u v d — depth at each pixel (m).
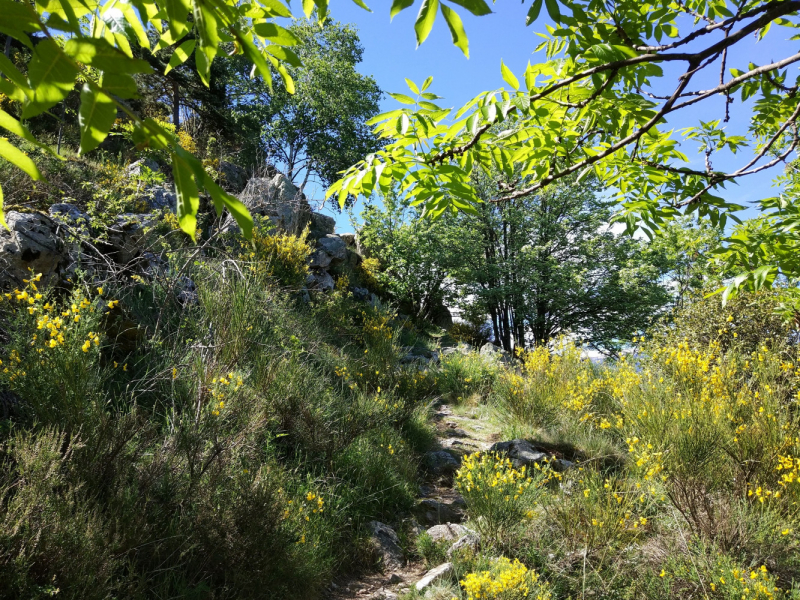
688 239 9.45
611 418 5.98
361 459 4.52
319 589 3.14
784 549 3.23
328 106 22.30
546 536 3.60
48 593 1.92
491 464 4.24
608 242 15.47
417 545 3.79
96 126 0.59
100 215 5.32
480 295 15.77
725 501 3.64
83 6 0.79
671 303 14.50
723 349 6.70
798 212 2.16
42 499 2.24
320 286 10.32
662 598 2.90
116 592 2.27
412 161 1.83
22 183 4.98
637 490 3.79
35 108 0.60
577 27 1.72
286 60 1.14
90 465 2.67
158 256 5.70
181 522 2.80
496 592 2.84
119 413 3.21
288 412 4.48
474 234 15.53
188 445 3.09
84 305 3.45
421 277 15.30
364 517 3.98
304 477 4.10
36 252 4.23
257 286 5.86
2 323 3.47
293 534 3.17
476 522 3.80
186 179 0.60
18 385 2.93
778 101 2.29
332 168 23.12
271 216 9.84
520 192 1.93
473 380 8.39
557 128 1.81
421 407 6.67
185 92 15.45
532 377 6.82
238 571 2.75
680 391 5.14
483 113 1.50
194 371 4.04
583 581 3.00
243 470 3.28
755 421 4.20
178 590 2.47
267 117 22.75
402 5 0.94
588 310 16.16
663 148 2.19
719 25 1.45
